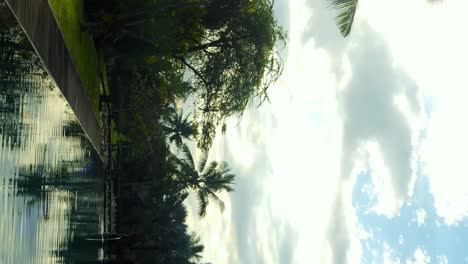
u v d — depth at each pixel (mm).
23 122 7969
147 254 38719
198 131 28375
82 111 15242
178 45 24109
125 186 37562
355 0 13961
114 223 25812
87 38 20000
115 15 20297
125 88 28766
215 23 24844
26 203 7914
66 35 15344
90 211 16906
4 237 6621
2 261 6523
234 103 25812
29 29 8695
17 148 7500
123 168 35156
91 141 17375
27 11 8570
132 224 38062
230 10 24203
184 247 45656
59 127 11203
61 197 11156
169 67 25531
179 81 26766
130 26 21375
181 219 45188
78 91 14500
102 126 22469
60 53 11711
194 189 42969
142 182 37531
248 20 24641
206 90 26344
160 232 40531
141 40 21703
